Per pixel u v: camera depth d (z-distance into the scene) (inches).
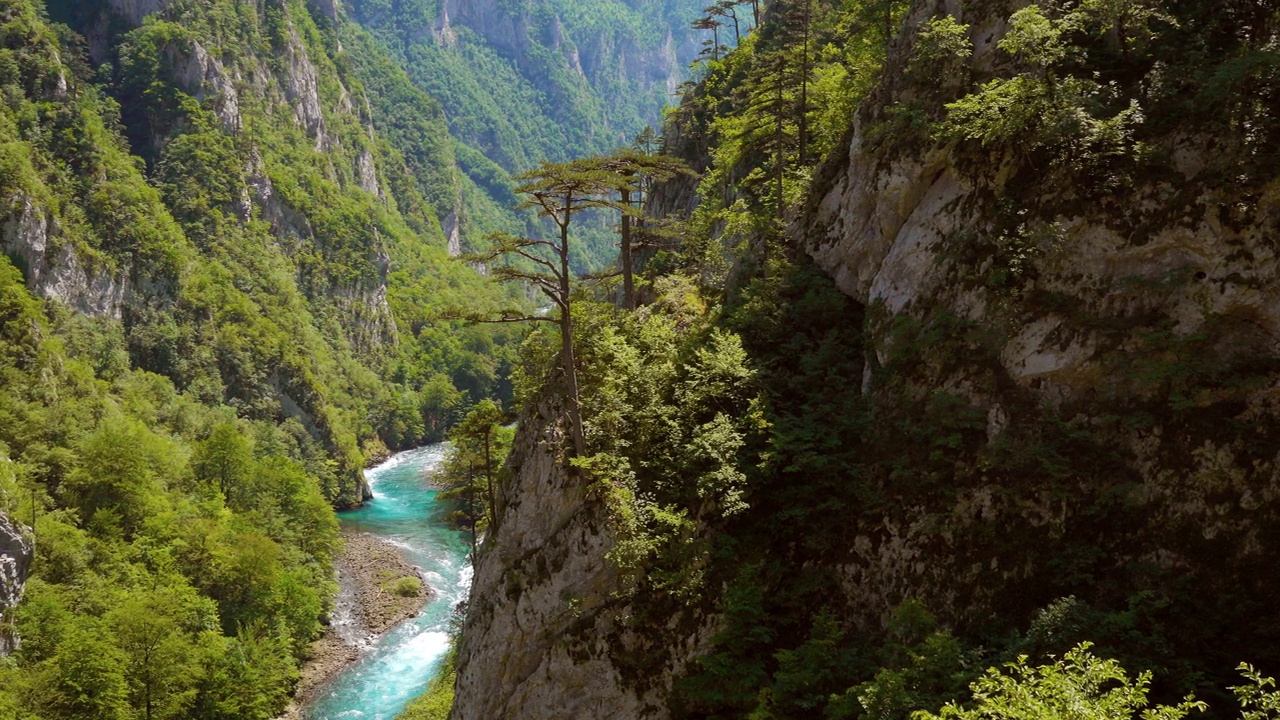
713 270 1686.8
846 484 1091.9
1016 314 999.6
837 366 1224.8
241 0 6884.8
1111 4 1010.1
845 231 1364.4
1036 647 785.6
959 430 1009.5
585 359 1348.4
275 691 2172.7
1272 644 747.4
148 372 3996.1
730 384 1214.3
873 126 1327.5
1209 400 847.1
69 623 2126.0
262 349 4527.6
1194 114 906.7
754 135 1996.8
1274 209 828.0
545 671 1219.2
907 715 736.3
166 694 1934.1
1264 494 793.6
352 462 4269.2
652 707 1120.2
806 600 1074.1
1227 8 964.0
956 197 1120.2
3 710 1753.2
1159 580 823.1
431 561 3248.0
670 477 1179.3
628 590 1156.5
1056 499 909.8
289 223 5954.7
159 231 4498.0
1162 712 513.3
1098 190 952.9
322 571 2906.0
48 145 4343.0
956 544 968.3
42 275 3718.0
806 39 1830.7
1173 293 890.7
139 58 5482.3
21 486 2561.5
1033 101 1021.2
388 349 6318.9
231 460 3211.1
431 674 2325.3
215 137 5487.2
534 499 1322.6
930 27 1239.5
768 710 926.4
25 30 4601.4
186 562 2544.3
